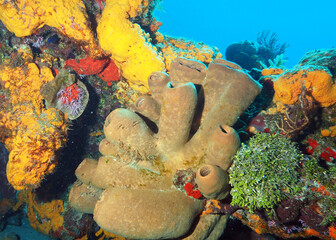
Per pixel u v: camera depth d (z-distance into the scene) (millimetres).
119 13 1025
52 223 1474
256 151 750
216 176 690
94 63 1193
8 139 1164
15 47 1137
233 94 784
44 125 1095
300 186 708
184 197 767
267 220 802
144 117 976
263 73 1245
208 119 797
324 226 729
